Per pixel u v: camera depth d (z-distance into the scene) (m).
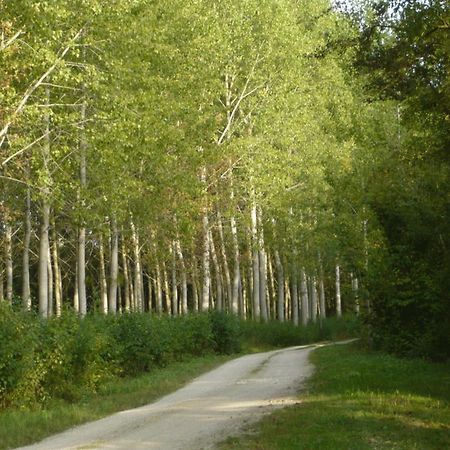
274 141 38.31
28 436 12.29
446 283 20.47
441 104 14.70
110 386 19.50
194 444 10.61
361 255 27.83
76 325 18.56
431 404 13.14
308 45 37.59
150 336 24.11
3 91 19.97
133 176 26.58
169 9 29.11
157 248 35.94
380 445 9.88
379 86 15.35
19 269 53.44
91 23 21.39
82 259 26.91
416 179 22.59
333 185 31.09
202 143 32.41
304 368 22.16
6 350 15.16
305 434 10.76
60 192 22.53
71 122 21.98
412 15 13.76
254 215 40.69
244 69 37.44
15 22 19.56
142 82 24.27
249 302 65.38
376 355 23.84
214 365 27.06
